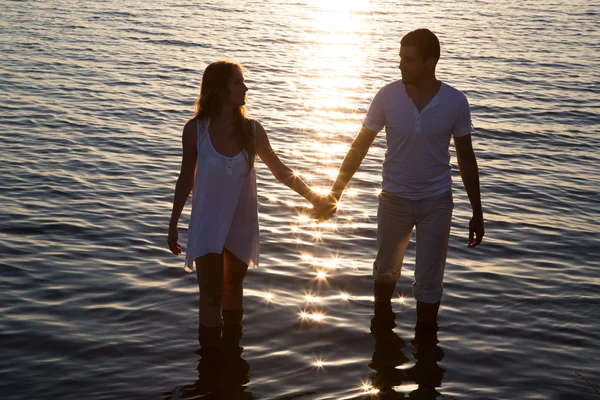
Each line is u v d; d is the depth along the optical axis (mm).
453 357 4113
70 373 3822
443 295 4977
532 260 5715
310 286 5070
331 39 22422
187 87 13562
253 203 4320
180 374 3852
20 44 17812
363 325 4488
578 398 3695
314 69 16656
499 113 12211
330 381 3818
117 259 5410
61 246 5637
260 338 4281
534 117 11977
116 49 17938
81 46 18094
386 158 4398
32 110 10898
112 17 25141
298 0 36312
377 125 4312
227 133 4121
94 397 3605
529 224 6645
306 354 4109
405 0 37688
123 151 8891
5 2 27828
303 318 4562
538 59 18578
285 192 7422
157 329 4344
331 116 11766
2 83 12914
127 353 4051
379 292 4797
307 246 5875
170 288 4926
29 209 6527
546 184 8117
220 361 3998
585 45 21453
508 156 9445
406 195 4340
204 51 18469
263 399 3625
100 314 4516
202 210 4141
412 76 4062
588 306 4844
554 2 37094
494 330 4473
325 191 7641
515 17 29656
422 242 4395
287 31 23938
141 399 3600
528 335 4414
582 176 8516
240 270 4473
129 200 6949
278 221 6496
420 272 4430
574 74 16469
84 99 11961
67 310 4551
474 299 4926
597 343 4324
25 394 3613
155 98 12391
